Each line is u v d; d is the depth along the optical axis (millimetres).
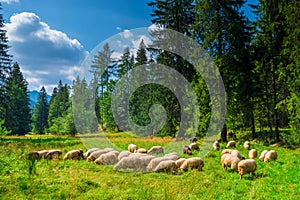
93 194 8453
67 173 11375
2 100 40906
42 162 13617
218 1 24953
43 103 91562
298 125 21375
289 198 8383
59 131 50406
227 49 24844
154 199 8133
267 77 28594
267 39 26891
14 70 70438
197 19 26375
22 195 8078
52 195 8188
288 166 13367
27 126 65500
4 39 39375
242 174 11125
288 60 25688
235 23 24266
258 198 8406
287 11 22891
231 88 25188
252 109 28312
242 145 21906
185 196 8461
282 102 25672
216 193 9008
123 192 8781
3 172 10406
